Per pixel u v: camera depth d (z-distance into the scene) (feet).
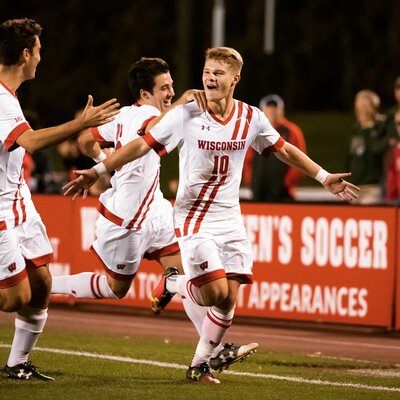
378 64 384.68
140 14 406.00
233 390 73.72
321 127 388.98
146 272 127.34
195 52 291.38
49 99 399.44
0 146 69.87
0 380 74.28
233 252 74.95
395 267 113.09
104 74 415.23
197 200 74.49
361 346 104.63
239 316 123.85
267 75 384.27
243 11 400.67
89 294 86.94
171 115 73.10
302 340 108.17
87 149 87.97
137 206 85.25
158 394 70.79
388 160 143.74
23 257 72.49
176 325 118.21
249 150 148.77
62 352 91.35
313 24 398.62
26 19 71.61
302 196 227.20
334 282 116.16
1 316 119.14
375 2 382.22
